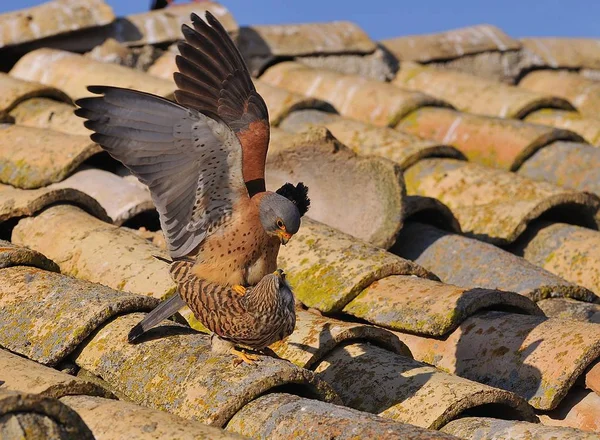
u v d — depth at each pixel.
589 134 15.20
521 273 10.41
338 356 8.38
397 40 18.31
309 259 9.83
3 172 11.52
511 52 18.73
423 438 6.33
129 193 10.93
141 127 7.42
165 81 14.02
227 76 8.47
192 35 8.45
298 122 14.16
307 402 6.95
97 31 15.77
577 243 11.43
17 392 5.56
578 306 9.95
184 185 7.54
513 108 15.84
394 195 11.16
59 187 10.98
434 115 14.82
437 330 8.80
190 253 7.76
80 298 8.08
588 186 13.07
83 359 7.78
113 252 9.53
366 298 9.34
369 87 15.58
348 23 17.88
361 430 6.51
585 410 8.13
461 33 18.80
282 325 7.61
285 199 7.63
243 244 7.67
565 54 19.16
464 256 10.91
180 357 7.52
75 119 12.84
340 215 11.38
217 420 6.92
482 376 8.48
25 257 8.68
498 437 7.11
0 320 8.08
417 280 9.50
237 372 7.22
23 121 13.05
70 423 5.47
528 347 8.46
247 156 8.18
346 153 11.25
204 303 7.66
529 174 13.60
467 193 12.38
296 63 16.78
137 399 7.36
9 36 15.28
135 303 8.07
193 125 7.29
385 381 7.93
